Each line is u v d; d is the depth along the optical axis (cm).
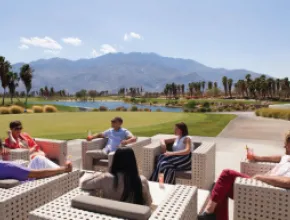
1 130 1186
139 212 208
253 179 300
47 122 1503
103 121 1563
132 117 1842
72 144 898
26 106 4031
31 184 281
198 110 3903
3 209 242
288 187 277
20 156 470
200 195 359
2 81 4931
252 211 288
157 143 562
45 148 570
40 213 216
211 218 317
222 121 1669
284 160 341
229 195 326
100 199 228
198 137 1064
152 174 499
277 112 2194
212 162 530
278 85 10700
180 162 485
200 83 13762
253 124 1580
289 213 273
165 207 227
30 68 5388
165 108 6253
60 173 320
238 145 912
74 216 212
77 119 1667
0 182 286
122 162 256
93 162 570
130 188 249
